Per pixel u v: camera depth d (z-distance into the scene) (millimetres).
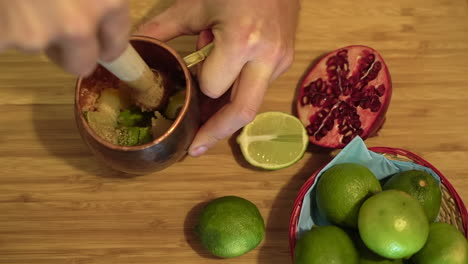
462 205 618
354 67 680
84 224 656
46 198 661
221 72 559
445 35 705
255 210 626
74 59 338
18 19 294
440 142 681
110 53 399
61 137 674
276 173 672
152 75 532
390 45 703
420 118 687
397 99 692
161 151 542
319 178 627
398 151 639
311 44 704
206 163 673
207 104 623
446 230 592
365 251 604
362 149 623
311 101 681
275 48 571
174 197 664
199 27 588
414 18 708
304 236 598
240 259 653
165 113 577
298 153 662
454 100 690
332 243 584
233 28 555
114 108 574
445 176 673
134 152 532
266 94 692
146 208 661
